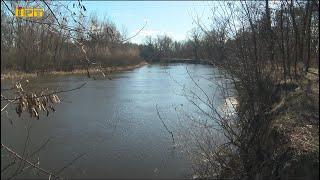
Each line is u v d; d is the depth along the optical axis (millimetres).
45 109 3115
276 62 7582
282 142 7215
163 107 20984
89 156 12469
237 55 7621
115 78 41750
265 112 7375
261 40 7430
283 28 7641
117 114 19188
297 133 7223
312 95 7848
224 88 7941
